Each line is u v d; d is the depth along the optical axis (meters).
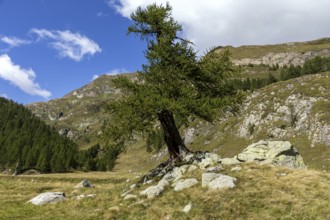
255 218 14.37
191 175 19.83
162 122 23.84
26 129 176.50
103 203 18.95
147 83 23.61
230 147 101.31
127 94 23.91
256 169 19.86
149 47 24.03
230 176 18.50
